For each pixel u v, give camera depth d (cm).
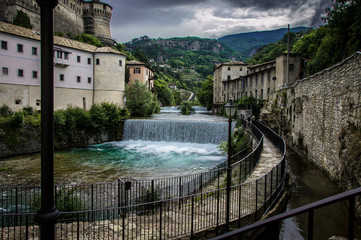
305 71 4075
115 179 2003
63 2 7944
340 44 2652
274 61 5391
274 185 1226
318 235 927
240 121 3219
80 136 3434
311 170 1753
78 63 4478
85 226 924
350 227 181
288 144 2759
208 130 3456
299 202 1233
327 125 1642
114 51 4794
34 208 1090
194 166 2392
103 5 9650
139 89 5119
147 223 959
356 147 1149
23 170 2256
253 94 5297
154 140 3731
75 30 8594
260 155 1816
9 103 3606
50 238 255
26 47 3784
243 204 1074
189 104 6412
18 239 836
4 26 3638
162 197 1300
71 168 2327
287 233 957
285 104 2964
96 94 4741
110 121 3741
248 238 931
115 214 1157
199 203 1145
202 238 871
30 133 3033
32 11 6700
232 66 6669
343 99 1385
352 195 179
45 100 251
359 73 1202
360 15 2139
